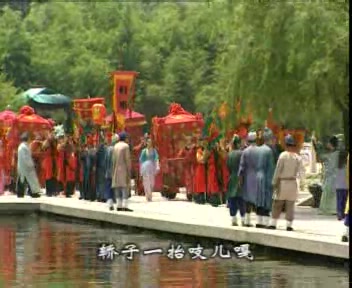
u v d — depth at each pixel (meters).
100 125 64.12
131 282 28.05
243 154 37.00
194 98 132.38
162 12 146.88
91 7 145.50
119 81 62.31
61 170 59.22
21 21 145.25
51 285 27.53
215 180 50.62
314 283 27.69
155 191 60.62
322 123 46.81
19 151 58.16
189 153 53.72
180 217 41.72
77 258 33.34
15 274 29.69
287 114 47.91
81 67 133.62
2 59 130.62
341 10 45.97
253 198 36.88
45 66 136.00
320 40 45.06
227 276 29.08
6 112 68.25
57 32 139.62
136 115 68.75
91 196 54.09
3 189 62.06
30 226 45.53
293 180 35.56
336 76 44.50
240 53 47.94
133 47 139.50
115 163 46.25
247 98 48.22
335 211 43.53
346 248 30.11
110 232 42.22
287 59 46.25
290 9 46.16
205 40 139.12
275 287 27.05
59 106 89.38
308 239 31.78
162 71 138.12
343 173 39.84
